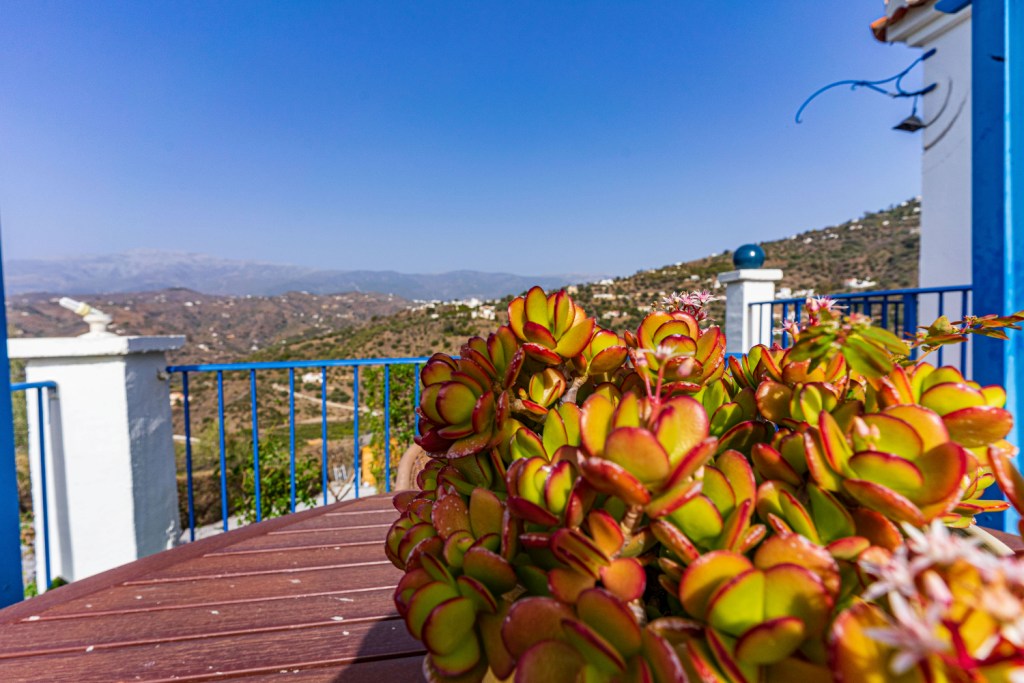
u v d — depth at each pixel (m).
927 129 4.39
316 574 1.18
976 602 0.24
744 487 0.37
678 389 0.46
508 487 0.41
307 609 1.01
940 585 0.23
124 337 2.52
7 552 1.65
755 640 0.28
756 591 0.29
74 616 0.99
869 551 0.30
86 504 2.54
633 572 0.32
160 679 0.80
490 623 0.38
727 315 4.93
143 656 0.85
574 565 0.33
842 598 0.33
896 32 4.44
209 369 2.48
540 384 0.54
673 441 0.35
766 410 0.47
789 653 0.29
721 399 0.56
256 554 1.30
